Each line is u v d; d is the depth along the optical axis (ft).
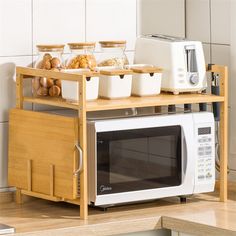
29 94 10.80
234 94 11.24
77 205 10.47
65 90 9.78
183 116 10.23
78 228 9.38
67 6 11.04
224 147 10.46
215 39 11.58
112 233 9.57
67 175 9.73
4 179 10.77
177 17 12.02
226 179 10.54
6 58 10.68
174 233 9.80
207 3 11.66
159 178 10.13
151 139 10.03
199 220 9.59
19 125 10.37
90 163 9.71
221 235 9.25
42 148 10.05
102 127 9.66
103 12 11.35
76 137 9.57
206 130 10.37
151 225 9.77
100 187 9.72
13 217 9.87
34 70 10.21
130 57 11.66
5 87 10.69
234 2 11.10
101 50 10.59
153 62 10.69
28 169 10.25
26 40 10.79
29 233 9.14
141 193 10.02
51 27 10.96
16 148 10.44
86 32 11.24
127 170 9.90
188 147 10.24
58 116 9.77
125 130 9.82
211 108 11.51
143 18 11.71
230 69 11.30
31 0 10.77
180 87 10.49
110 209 10.15
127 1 11.54
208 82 11.64
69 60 10.37
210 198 10.78
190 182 10.32
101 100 9.98
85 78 9.43
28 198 10.77
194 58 10.56
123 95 10.10
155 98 10.19
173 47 10.45
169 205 10.37
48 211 10.17
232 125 11.32
